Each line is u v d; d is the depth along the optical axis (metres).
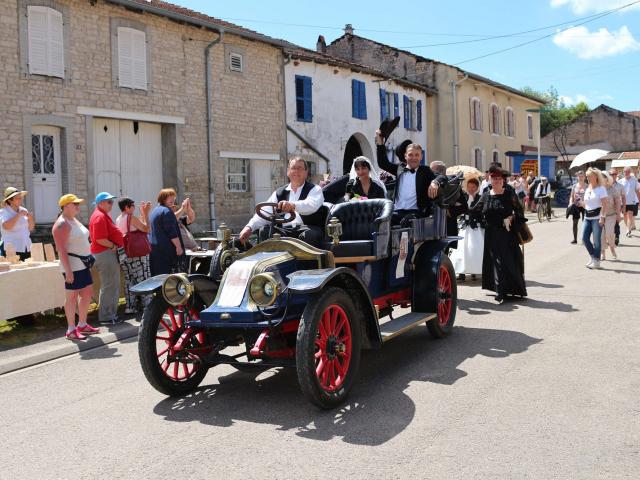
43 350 6.91
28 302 7.93
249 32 19.23
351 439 4.14
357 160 7.00
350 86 24.72
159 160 17.31
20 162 13.87
